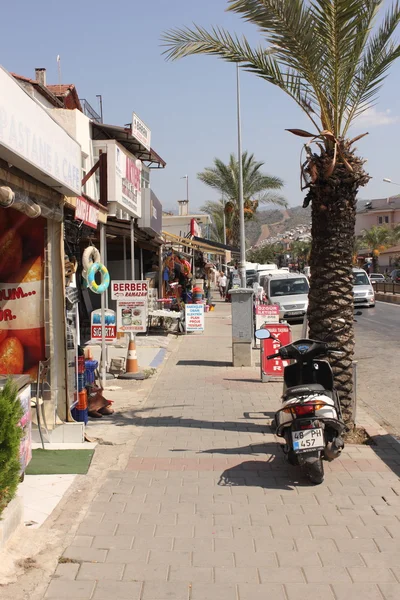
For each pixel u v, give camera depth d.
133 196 14.77
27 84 15.07
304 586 3.98
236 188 46.09
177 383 11.82
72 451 6.94
